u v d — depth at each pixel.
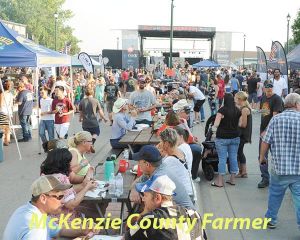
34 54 11.05
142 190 3.61
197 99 17.22
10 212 7.25
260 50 18.36
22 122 13.86
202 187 8.81
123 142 8.81
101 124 17.95
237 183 9.09
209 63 37.06
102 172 6.89
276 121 6.18
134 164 7.43
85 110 11.98
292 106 6.23
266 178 8.73
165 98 16.56
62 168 4.72
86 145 6.11
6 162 11.08
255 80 21.78
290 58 16.00
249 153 11.98
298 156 6.12
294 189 6.22
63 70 28.22
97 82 20.72
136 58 41.06
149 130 10.54
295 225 6.84
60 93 11.68
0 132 11.06
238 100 9.12
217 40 41.47
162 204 3.53
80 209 5.67
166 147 5.42
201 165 10.31
